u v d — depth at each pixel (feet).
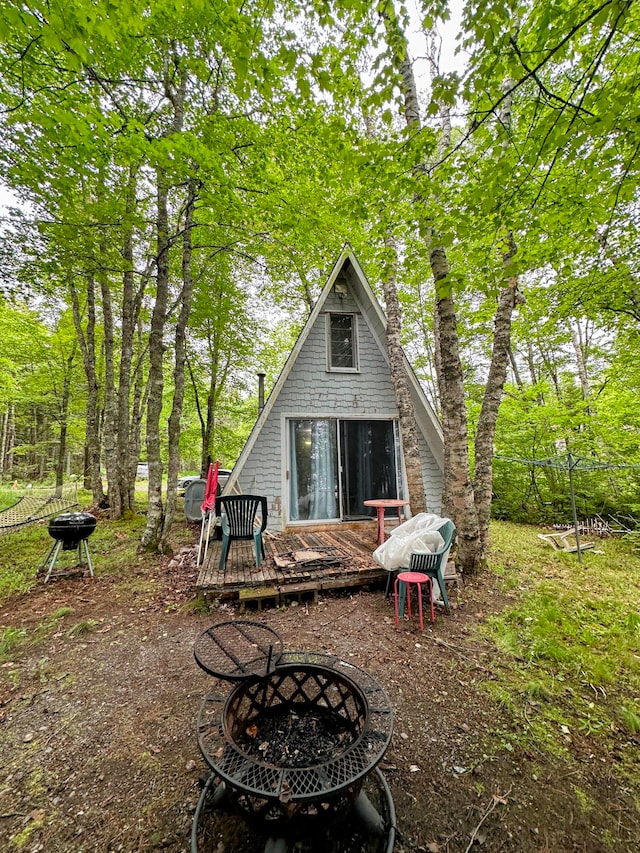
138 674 9.95
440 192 11.11
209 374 43.06
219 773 4.89
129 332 31.42
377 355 25.29
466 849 5.60
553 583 17.07
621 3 5.77
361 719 6.40
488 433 18.95
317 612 13.56
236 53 8.72
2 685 9.50
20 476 64.64
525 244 16.14
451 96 8.01
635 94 6.92
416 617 13.12
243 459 21.63
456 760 7.19
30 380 44.24
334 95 11.93
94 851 5.57
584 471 31.91
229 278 38.75
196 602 13.79
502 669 10.18
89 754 7.33
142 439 75.46
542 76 15.97
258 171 18.97
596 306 22.77
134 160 16.33
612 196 11.38
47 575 16.56
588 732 8.00
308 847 5.33
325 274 37.52
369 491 24.06
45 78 14.90
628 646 11.48
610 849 5.65
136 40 16.49
